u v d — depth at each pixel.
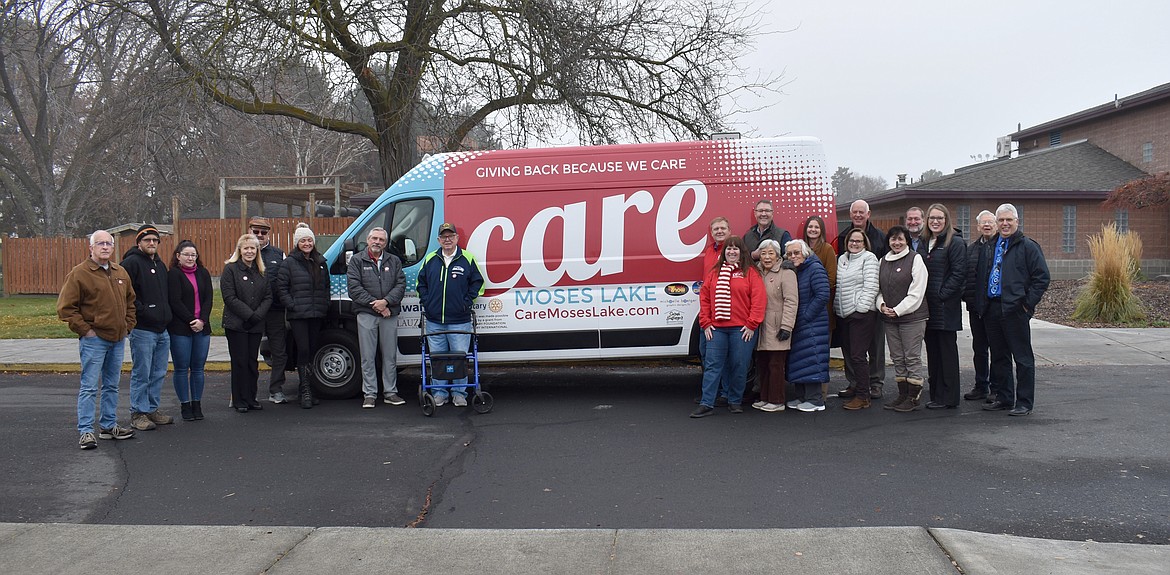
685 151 8.85
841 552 4.43
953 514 5.18
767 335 8.10
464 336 8.70
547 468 6.37
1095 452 6.55
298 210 36.91
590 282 8.84
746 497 5.58
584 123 15.45
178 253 8.06
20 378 11.13
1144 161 26.62
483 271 8.88
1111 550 4.43
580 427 7.74
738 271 8.02
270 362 9.09
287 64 14.10
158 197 40.75
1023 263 7.77
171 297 8.02
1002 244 7.97
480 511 5.40
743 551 4.47
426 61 14.68
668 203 8.80
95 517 5.38
